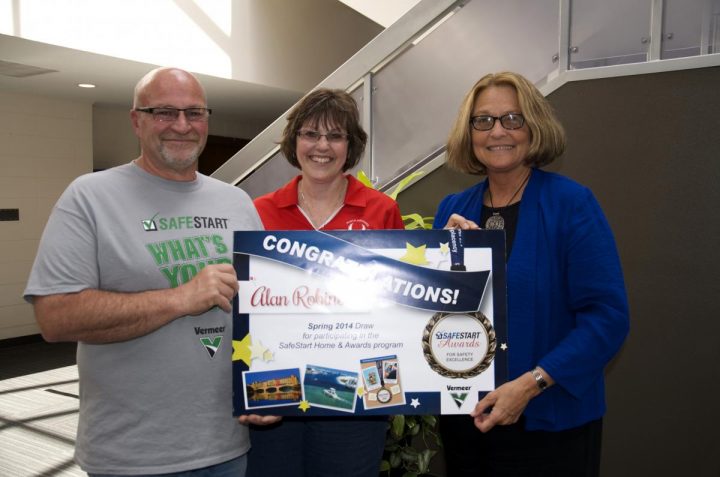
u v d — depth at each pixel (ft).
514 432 4.67
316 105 5.41
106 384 4.22
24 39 13.53
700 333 7.04
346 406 4.34
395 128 8.88
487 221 4.97
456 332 4.32
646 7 7.16
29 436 11.91
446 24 8.30
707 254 6.93
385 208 5.75
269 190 9.75
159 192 4.48
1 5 13.01
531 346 4.47
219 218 4.66
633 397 7.51
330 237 4.38
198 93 4.57
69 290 4.00
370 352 4.34
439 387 4.32
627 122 7.28
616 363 7.59
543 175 4.80
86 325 3.97
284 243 4.38
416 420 7.49
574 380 4.22
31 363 17.72
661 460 7.37
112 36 15.15
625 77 7.23
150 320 4.04
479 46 8.14
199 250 4.46
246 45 18.72
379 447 5.17
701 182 6.91
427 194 8.69
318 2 21.40
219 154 28.50
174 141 4.46
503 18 7.96
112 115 23.72
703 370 7.04
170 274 4.30
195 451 4.29
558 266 4.51
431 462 8.84
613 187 7.44
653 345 7.34
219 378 4.44
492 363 4.31
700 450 7.12
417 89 8.62
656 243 7.24
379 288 4.35
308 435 5.11
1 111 19.44
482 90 4.80
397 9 13.47
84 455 4.28
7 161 19.61
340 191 5.80
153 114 4.42
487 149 4.76
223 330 4.49
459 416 4.98
